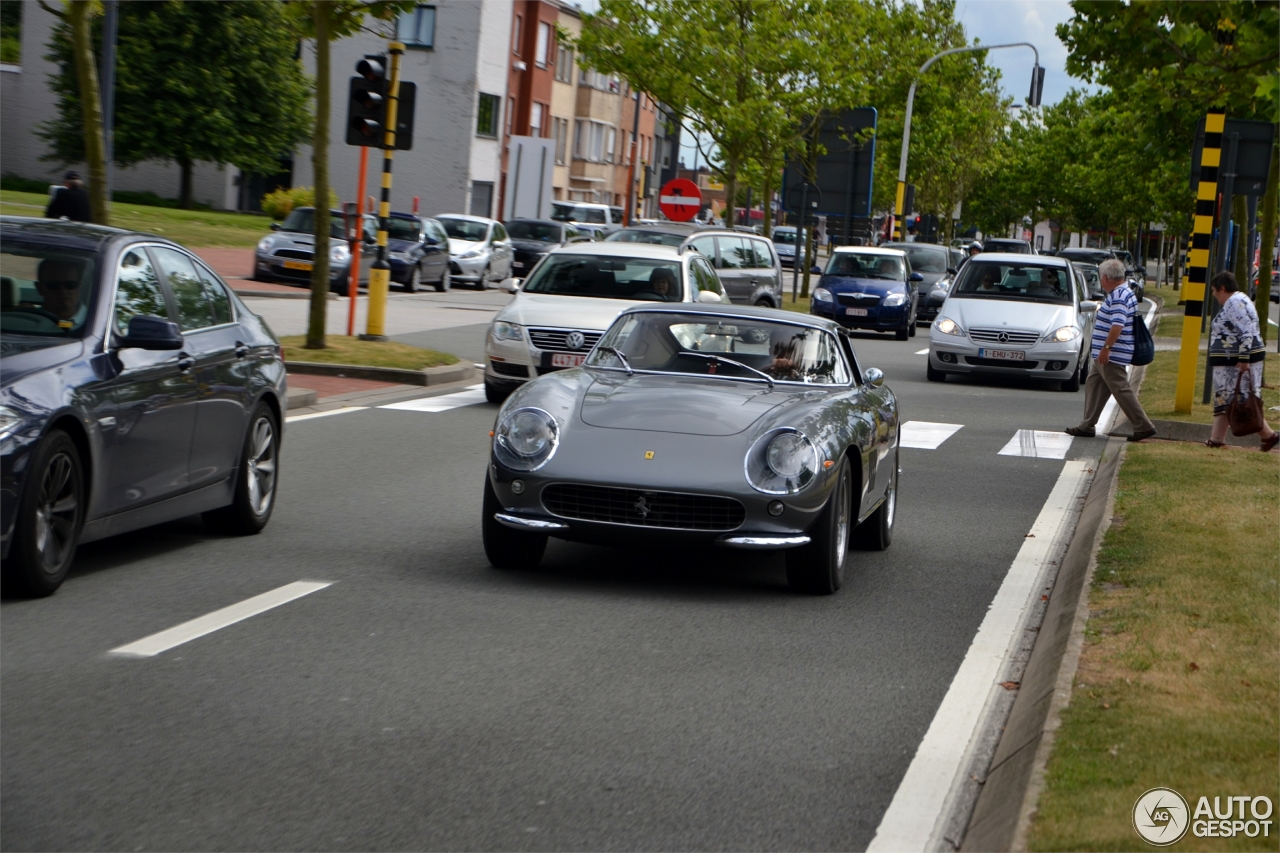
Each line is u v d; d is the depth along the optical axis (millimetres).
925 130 60312
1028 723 5426
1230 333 14000
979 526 10547
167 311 8086
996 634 7281
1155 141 32406
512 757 5062
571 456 7684
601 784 4832
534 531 7727
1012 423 17312
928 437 15711
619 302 16812
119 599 7121
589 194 81062
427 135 64125
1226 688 5598
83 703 5461
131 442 7422
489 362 16328
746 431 7828
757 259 28625
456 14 63438
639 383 8492
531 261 45188
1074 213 83625
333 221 33188
